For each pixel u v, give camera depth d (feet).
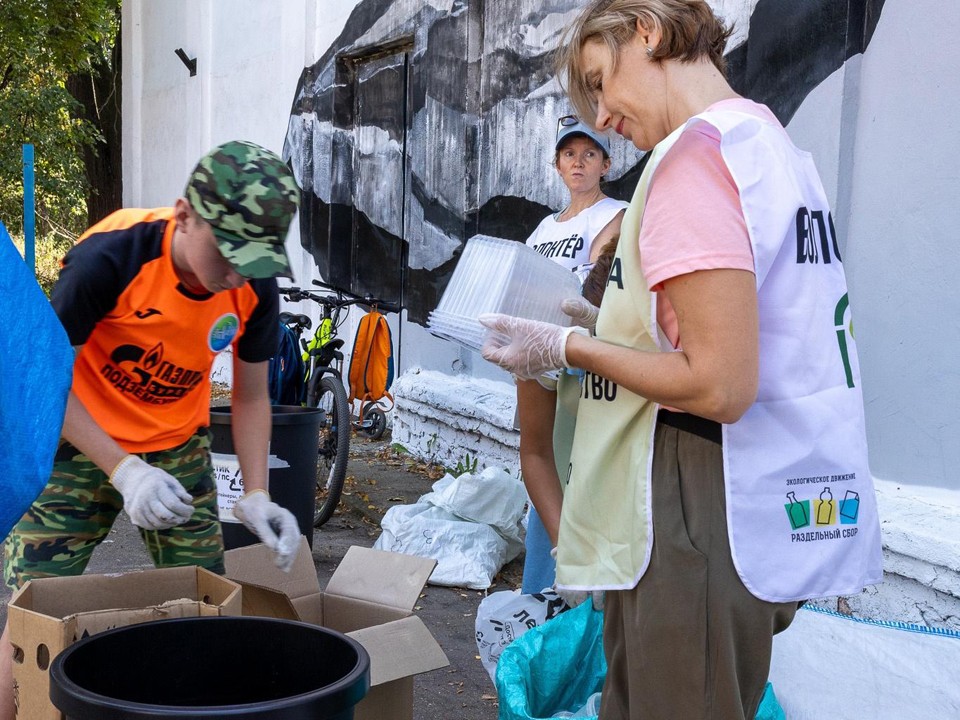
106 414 7.64
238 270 6.43
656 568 5.47
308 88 28.76
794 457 5.40
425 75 22.57
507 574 15.46
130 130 43.27
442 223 22.06
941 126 10.34
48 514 7.63
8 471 4.55
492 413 19.38
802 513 5.44
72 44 59.52
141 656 5.85
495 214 20.04
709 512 5.41
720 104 5.53
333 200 27.73
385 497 19.33
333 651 5.80
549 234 12.46
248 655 6.07
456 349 22.22
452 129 21.52
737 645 5.46
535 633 8.73
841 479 5.54
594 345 5.67
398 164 24.95
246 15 32.71
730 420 5.14
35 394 4.63
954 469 10.37
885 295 11.03
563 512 6.09
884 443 11.14
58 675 5.12
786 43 12.12
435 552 14.96
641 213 5.52
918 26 10.55
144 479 6.95
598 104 6.15
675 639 5.41
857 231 11.36
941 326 10.42
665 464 5.54
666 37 5.61
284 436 13.88
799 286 5.41
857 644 9.23
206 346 7.70
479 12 20.43
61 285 6.97
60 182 60.44
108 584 6.81
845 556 5.56
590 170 12.11
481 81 20.42
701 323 5.10
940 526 10.12
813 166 5.90
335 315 21.75
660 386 5.26
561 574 6.02
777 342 5.37
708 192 5.18
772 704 8.80
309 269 29.37
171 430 7.93
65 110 60.75
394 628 7.29
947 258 10.32
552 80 17.84
